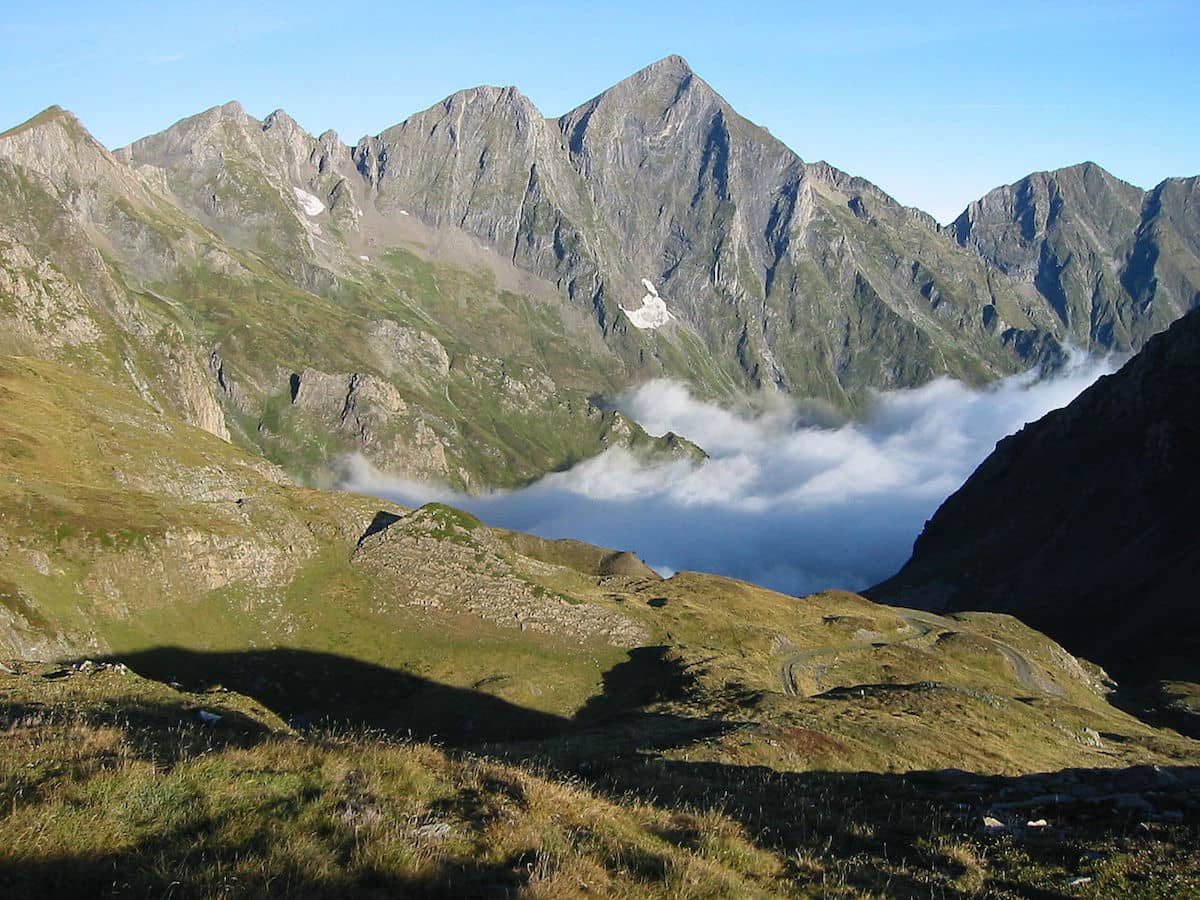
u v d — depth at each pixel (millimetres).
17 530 72750
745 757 39719
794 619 127062
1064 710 102438
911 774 32594
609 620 92812
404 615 85875
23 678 30625
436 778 16797
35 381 115188
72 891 10602
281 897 10727
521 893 11727
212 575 80500
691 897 13328
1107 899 16969
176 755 15984
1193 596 187250
